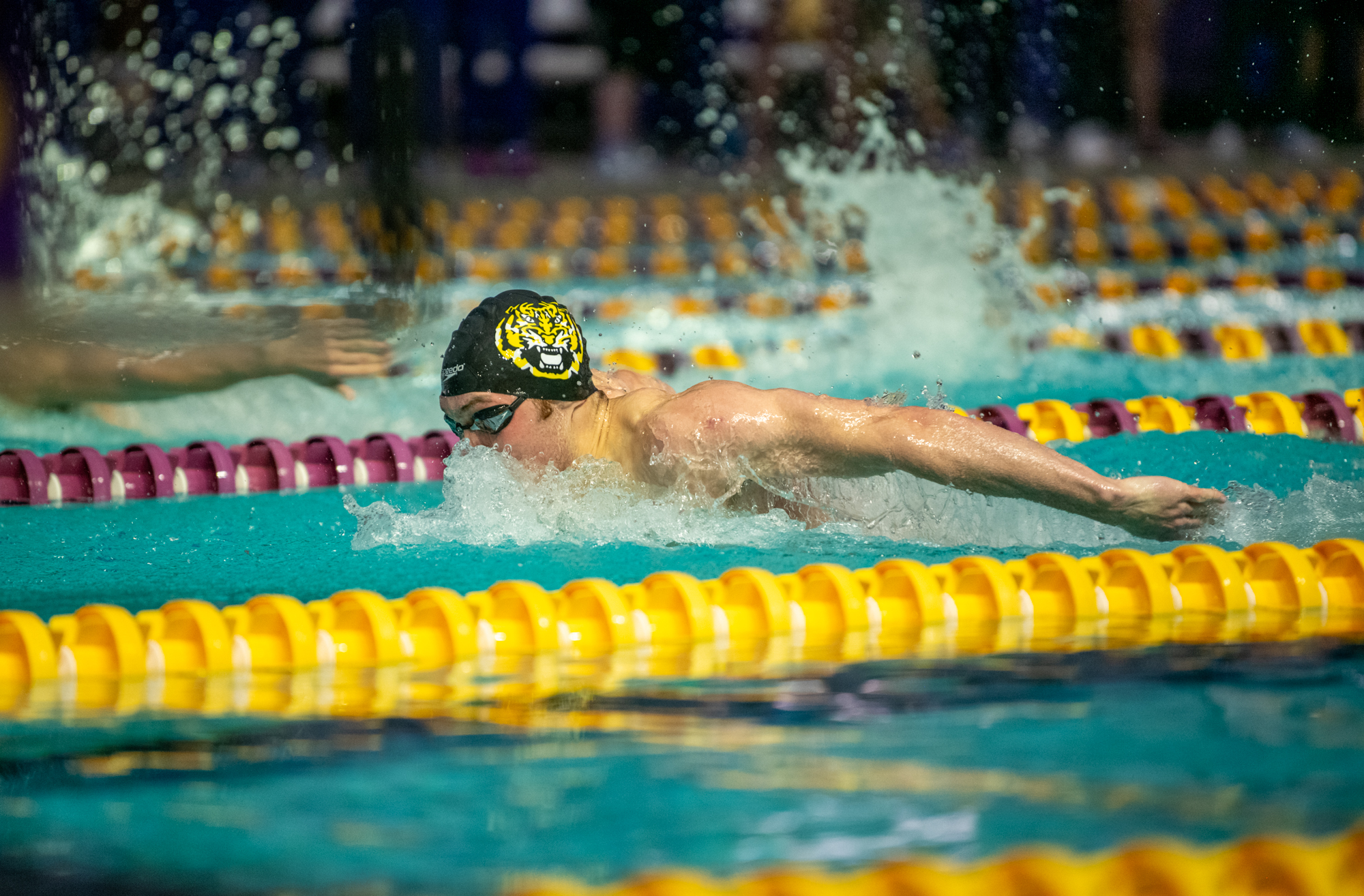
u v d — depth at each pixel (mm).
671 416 10031
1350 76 37938
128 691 6906
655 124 40906
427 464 14492
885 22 36188
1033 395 18141
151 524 11805
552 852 4656
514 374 10367
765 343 22328
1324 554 8977
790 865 4551
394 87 27234
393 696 6766
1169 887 4438
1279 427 14898
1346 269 25906
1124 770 5359
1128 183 33906
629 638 7953
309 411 17250
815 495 10289
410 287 25578
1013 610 8398
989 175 34625
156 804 5191
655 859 4598
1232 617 8188
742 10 37969
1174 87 37844
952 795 5117
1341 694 6395
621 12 40188
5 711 6539
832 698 6539
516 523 10836
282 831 4895
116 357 16469
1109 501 8828
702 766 5504
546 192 36688
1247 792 5113
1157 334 21375
